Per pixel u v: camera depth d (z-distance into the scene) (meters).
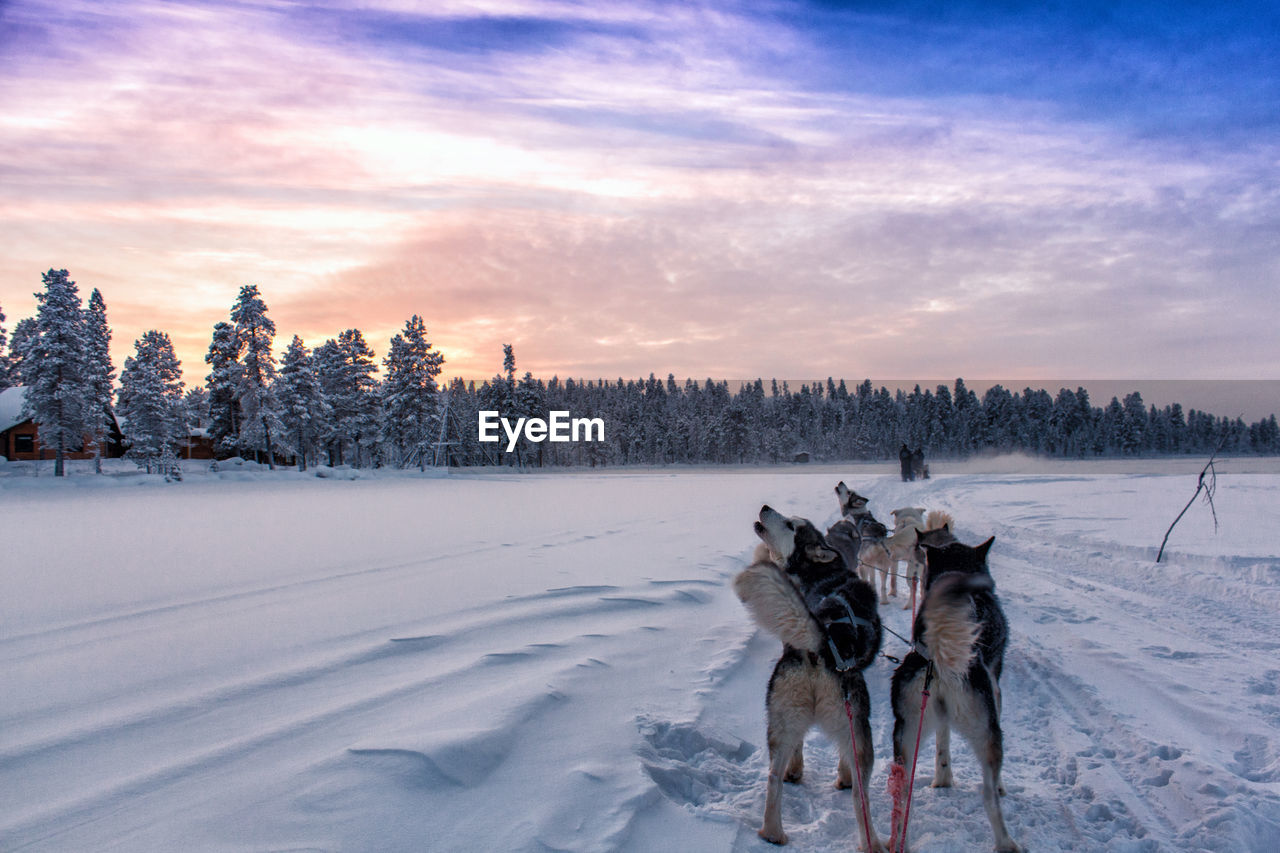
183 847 3.04
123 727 4.43
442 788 3.59
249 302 52.78
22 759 3.96
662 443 109.69
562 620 7.20
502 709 4.53
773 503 22.59
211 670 5.57
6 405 61.97
